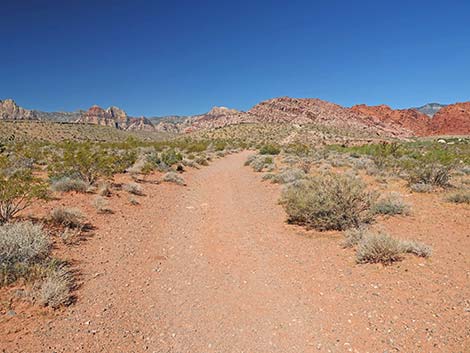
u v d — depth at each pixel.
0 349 3.82
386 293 5.32
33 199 9.41
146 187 14.54
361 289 5.52
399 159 21.80
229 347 4.28
